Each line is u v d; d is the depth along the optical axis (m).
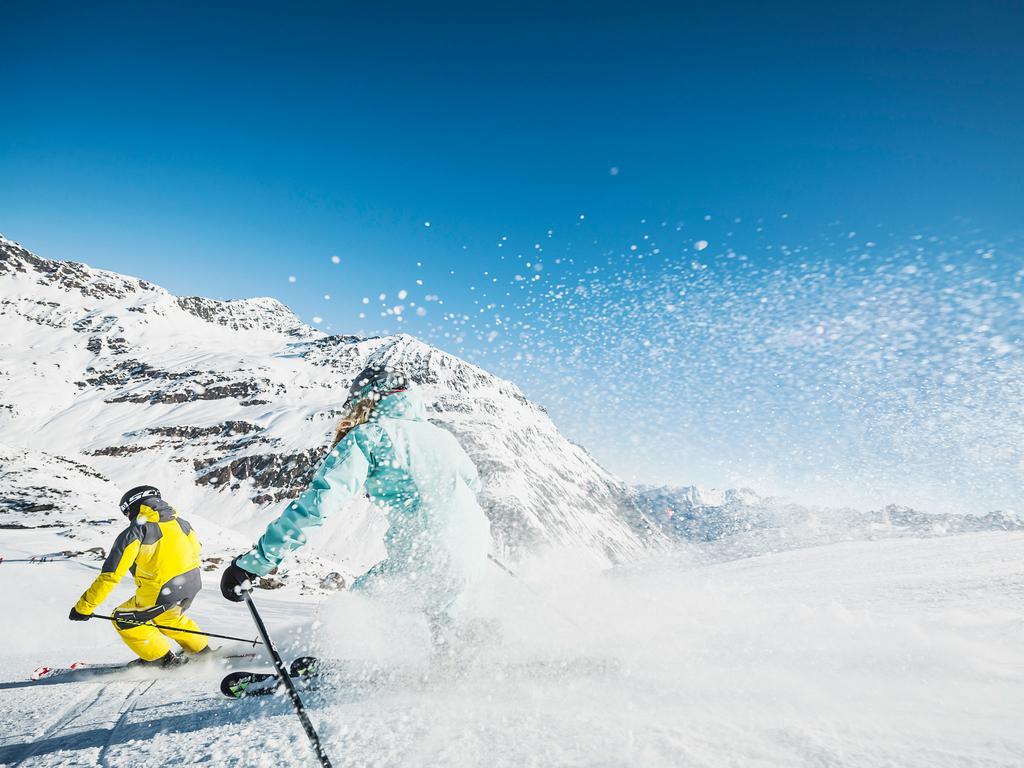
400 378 2.58
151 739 1.87
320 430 131.38
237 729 1.86
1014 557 4.70
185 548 3.87
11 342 166.25
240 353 184.88
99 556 20.67
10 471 50.66
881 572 4.68
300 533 2.15
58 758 1.77
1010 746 1.16
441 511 2.36
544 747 1.37
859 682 1.74
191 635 3.76
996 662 1.83
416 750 1.45
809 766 1.13
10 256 198.75
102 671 3.54
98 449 124.69
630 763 1.20
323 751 1.50
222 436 131.62
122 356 171.25
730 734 1.36
